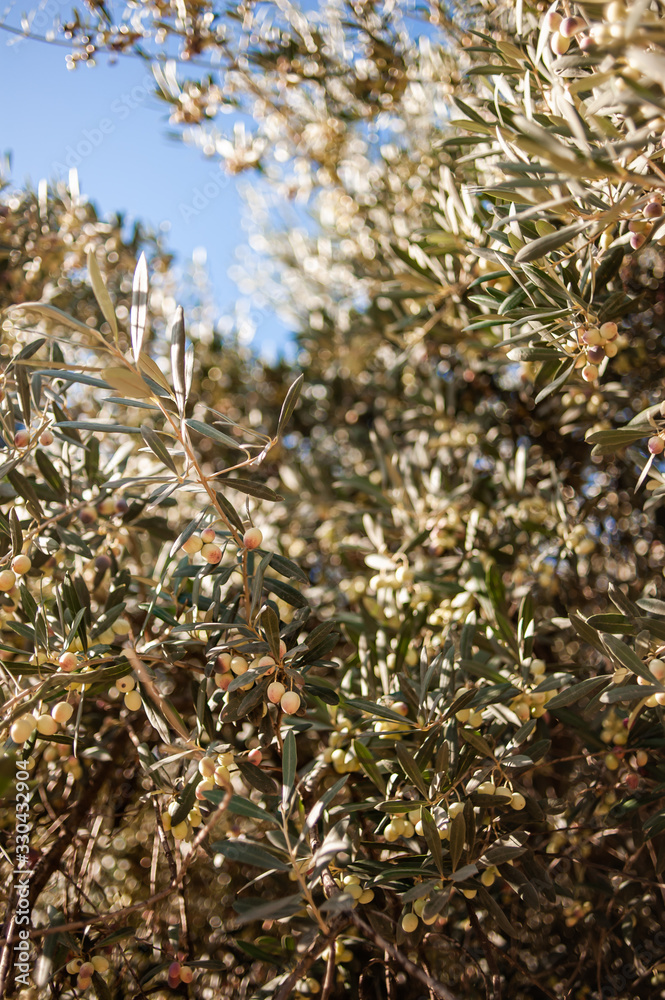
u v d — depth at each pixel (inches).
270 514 45.2
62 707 24.9
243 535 25.5
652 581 33.7
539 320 26.0
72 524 30.9
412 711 28.0
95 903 32.4
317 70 37.9
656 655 25.2
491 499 37.9
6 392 29.4
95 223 42.0
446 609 33.4
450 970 31.5
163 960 27.8
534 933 31.7
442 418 42.6
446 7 36.5
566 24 23.1
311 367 56.7
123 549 32.8
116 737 32.0
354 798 30.7
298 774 28.2
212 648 25.7
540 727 30.3
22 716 24.6
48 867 28.5
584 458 40.6
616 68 22.0
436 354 44.4
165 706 24.5
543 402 41.2
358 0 37.3
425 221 39.8
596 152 22.8
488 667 27.3
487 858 25.1
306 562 43.7
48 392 29.2
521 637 29.0
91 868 31.9
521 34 27.2
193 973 27.3
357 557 41.4
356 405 52.8
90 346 23.0
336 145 44.1
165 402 24.7
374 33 37.8
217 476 24.6
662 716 27.1
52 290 41.8
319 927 23.9
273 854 23.8
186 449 24.1
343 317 54.8
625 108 21.9
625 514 38.9
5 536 27.9
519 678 28.5
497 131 24.8
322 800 23.9
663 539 37.7
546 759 34.9
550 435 42.0
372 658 31.0
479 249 26.9
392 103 40.9
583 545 33.7
